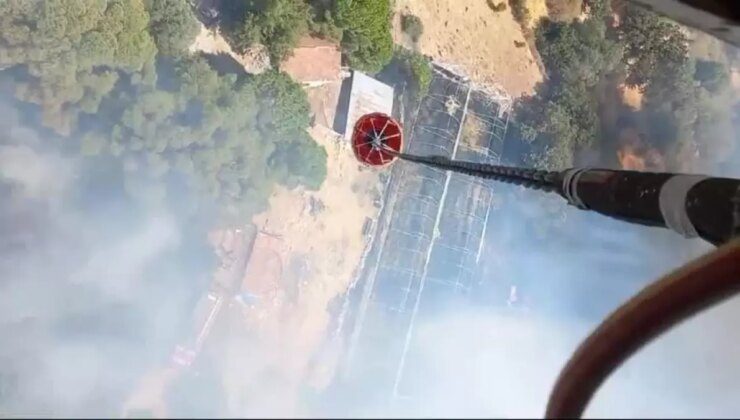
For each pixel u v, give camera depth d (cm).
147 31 2006
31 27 1862
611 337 328
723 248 311
